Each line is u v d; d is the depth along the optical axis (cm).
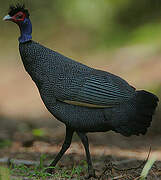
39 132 1742
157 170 1217
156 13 3794
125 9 3875
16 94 3095
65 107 1132
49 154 1516
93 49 3712
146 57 3038
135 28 3725
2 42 4094
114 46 3609
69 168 1302
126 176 1137
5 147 1684
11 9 1166
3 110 2750
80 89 1117
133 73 2827
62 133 1934
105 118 1124
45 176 1129
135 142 1855
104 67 3200
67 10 4062
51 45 3950
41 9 4212
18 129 2117
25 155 1515
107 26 3869
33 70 1139
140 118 1123
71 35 3981
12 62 3775
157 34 3362
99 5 3912
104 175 1167
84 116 1127
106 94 1114
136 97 1127
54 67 1128
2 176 995
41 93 1149
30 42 1151
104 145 1777
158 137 1941
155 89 2423
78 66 1140
